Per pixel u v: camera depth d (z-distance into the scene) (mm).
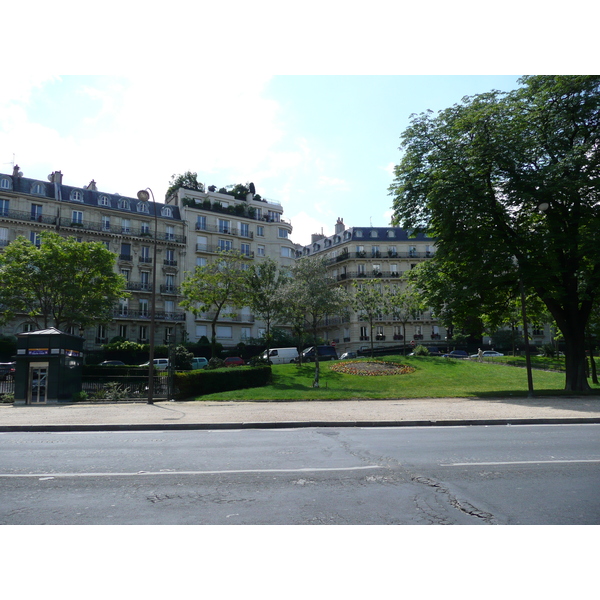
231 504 5746
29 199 53062
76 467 7824
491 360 44969
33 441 10922
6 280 39094
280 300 31641
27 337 21609
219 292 38719
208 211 65375
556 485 6559
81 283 41125
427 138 25156
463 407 17500
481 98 23812
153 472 7414
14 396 21344
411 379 31297
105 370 27938
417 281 26969
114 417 15398
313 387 27406
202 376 24391
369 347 66375
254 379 27797
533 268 22219
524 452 8984
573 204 22859
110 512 5484
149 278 59062
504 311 26953
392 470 7461
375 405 18719
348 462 8094
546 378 32688
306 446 9797
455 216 22672
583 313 24312
